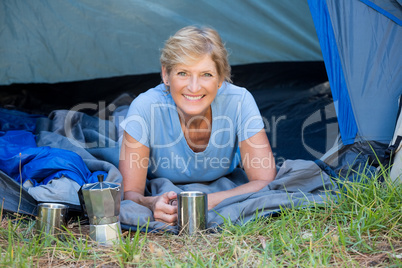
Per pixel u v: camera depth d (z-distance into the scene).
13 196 2.03
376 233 1.76
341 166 2.52
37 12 4.38
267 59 4.59
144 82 4.55
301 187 2.16
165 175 2.29
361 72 2.71
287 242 1.70
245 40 4.55
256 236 1.79
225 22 4.53
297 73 4.67
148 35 4.50
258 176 2.20
